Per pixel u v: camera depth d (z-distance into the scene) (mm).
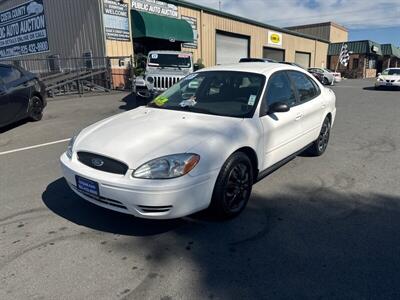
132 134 3410
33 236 3318
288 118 4395
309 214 3768
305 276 2732
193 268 2836
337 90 21297
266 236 3312
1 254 3025
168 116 3877
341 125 8844
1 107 7484
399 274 2754
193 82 4562
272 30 31406
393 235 3332
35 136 7484
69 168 3363
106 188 3074
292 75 4875
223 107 4023
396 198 4195
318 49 43125
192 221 3580
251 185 3840
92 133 3633
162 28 18344
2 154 6133
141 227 3467
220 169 3301
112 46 17312
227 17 25094
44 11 19625
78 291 2566
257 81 4207
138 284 2645
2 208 3920
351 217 3701
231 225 3516
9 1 22188
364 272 2779
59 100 13438
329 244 3174
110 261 2926
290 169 5215
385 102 14227
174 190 2971
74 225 3520
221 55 25562
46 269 2820
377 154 6074
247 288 2600
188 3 21203
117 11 17219
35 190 4426
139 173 2994
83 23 17578
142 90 11062
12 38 22906
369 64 50156
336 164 5477
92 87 16797
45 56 20547
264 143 3936
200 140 3270
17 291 2568
